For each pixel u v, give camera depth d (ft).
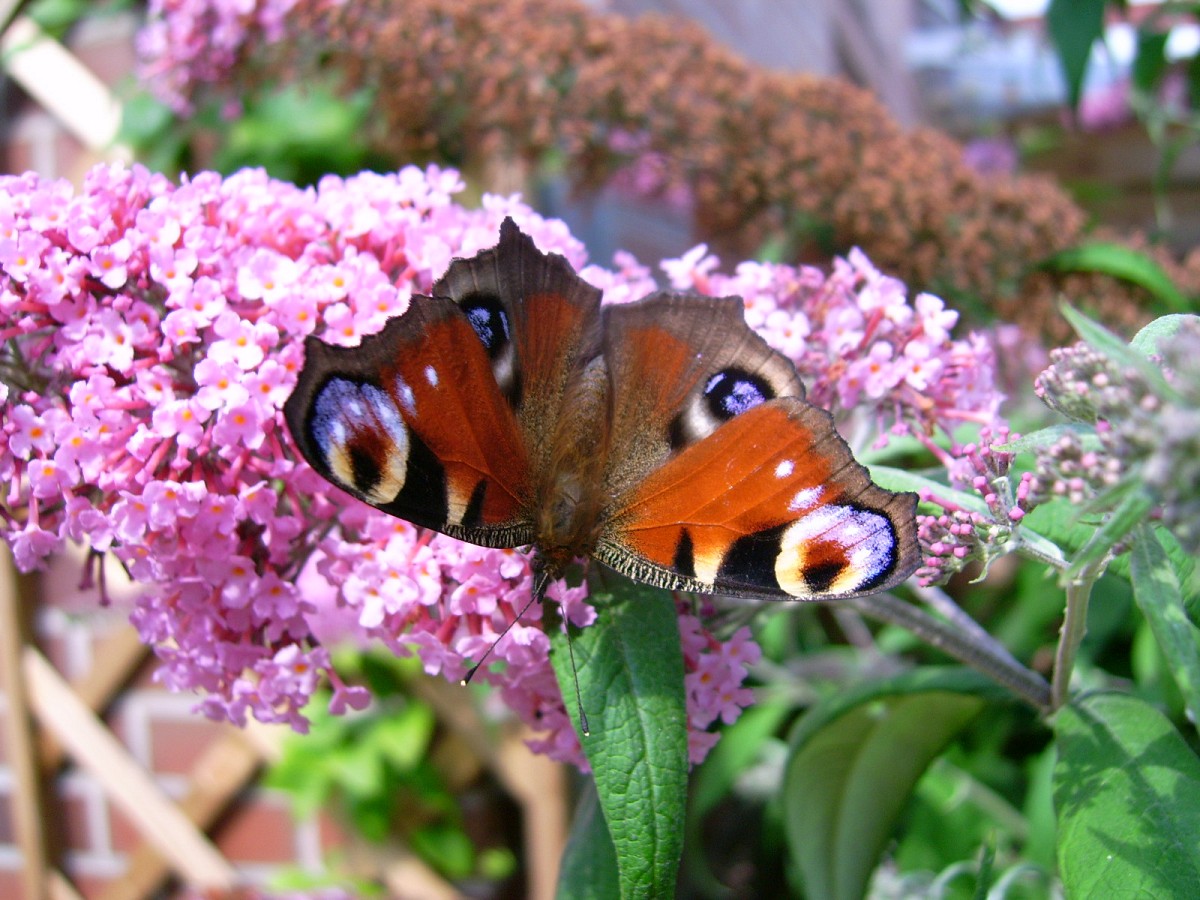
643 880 0.34
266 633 0.39
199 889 0.75
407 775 0.74
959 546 0.35
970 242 0.67
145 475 0.36
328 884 0.76
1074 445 0.30
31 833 0.81
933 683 0.46
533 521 0.38
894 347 0.42
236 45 0.71
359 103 0.77
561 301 0.39
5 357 0.38
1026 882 0.57
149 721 0.81
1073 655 0.39
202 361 0.36
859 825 0.51
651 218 1.14
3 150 0.87
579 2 0.75
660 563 0.37
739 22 1.30
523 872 0.78
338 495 0.38
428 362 0.36
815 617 0.90
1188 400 0.27
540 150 0.74
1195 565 0.35
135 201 0.39
